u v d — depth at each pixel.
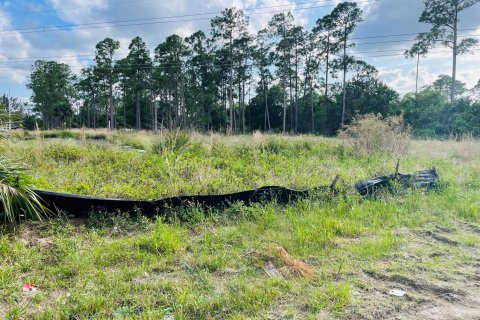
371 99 39.00
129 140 15.74
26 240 3.53
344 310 2.44
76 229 3.95
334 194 5.33
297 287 2.76
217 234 3.89
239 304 2.47
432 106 29.53
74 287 2.67
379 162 9.00
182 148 9.76
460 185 6.58
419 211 4.96
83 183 5.59
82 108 63.47
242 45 40.19
